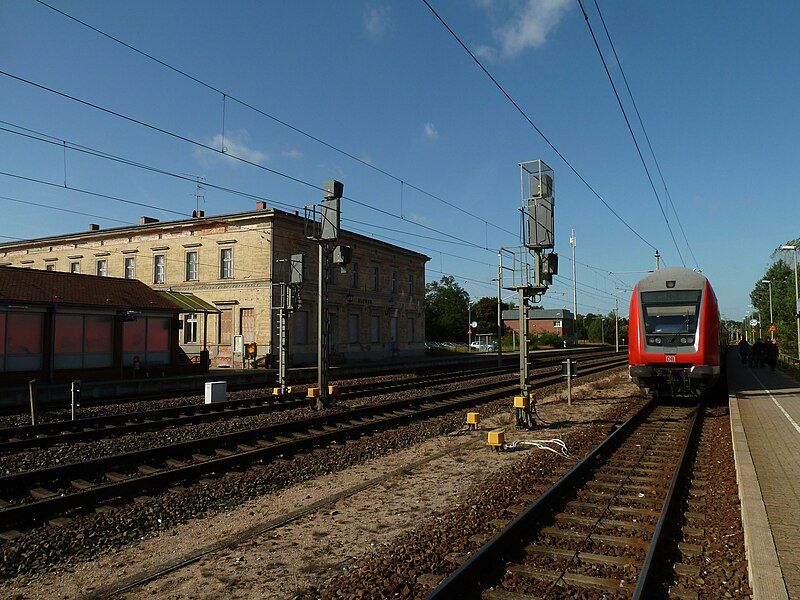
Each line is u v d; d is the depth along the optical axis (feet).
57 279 82.99
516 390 72.69
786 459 30.60
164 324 93.15
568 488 26.91
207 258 132.16
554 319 336.90
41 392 63.52
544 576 17.66
